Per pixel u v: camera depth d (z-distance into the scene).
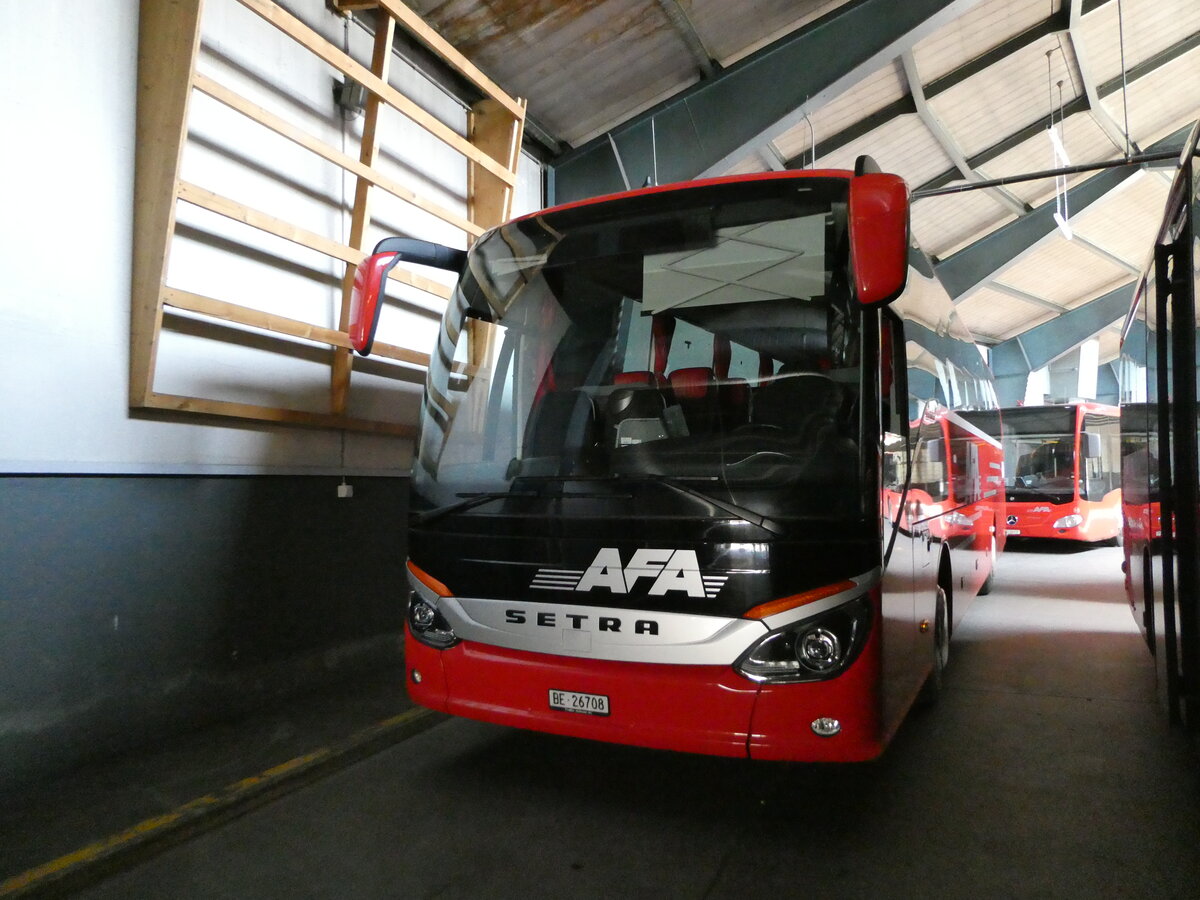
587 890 2.79
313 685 4.97
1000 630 7.01
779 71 7.49
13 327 3.51
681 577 2.93
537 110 7.54
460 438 3.58
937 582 4.62
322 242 4.80
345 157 4.88
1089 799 3.45
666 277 3.51
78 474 3.74
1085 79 10.73
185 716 4.23
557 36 6.59
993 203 14.48
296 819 3.36
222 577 4.43
